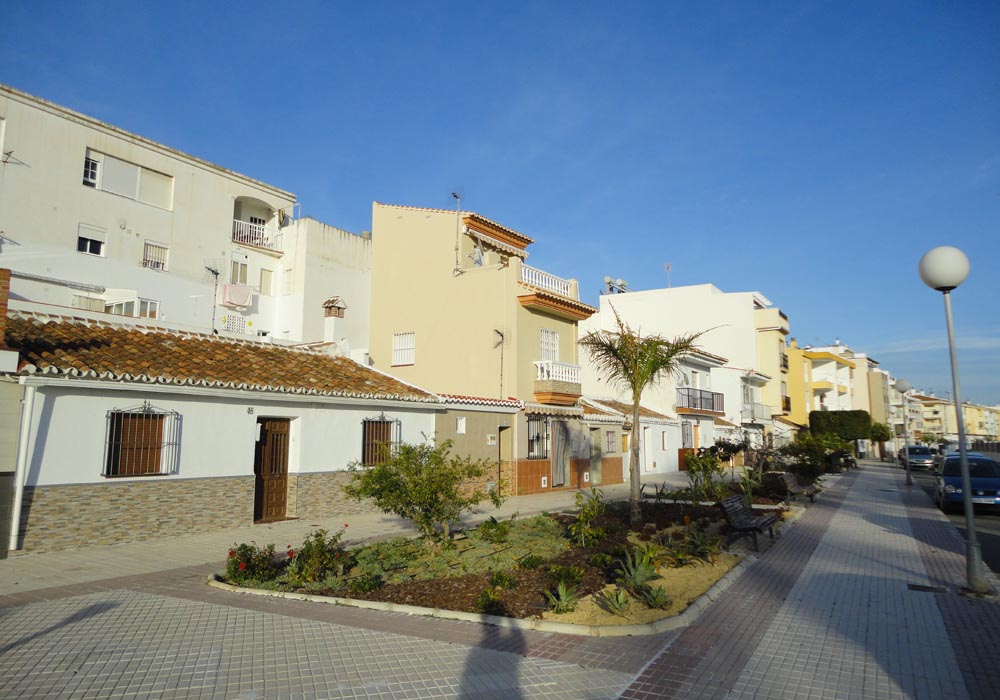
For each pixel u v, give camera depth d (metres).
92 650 6.24
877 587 9.38
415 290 25.83
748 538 13.35
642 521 14.43
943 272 9.57
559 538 12.52
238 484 13.98
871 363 82.88
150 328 15.81
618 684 5.64
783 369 55.91
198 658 6.07
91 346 13.32
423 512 10.91
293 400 14.98
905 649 6.67
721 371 45.97
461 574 9.57
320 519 15.55
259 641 6.59
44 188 25.50
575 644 6.66
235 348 16.92
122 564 10.27
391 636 6.82
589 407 28.48
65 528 11.24
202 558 10.84
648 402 37.16
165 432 12.81
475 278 24.27
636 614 7.58
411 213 26.52
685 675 5.87
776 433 51.69
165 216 29.59
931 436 83.06
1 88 24.58
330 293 34.81
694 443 39.25
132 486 12.20
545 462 23.64
